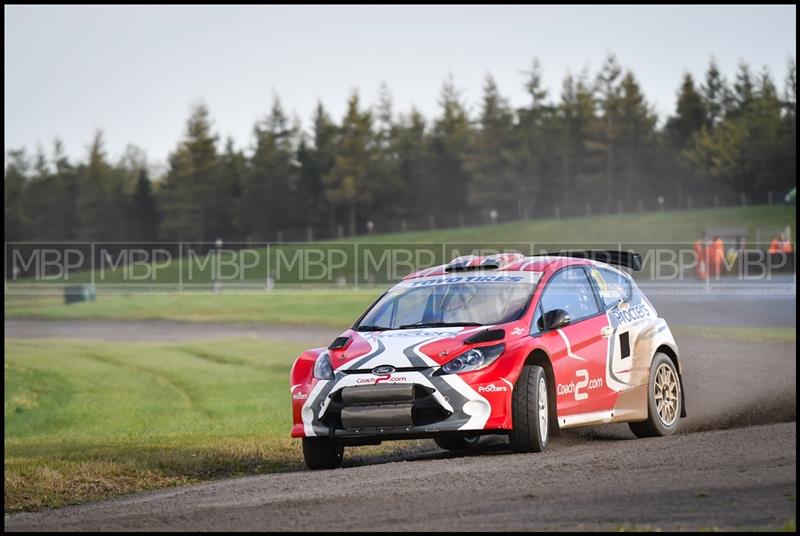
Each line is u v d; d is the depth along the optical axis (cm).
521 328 3009
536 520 1958
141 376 8719
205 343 11862
